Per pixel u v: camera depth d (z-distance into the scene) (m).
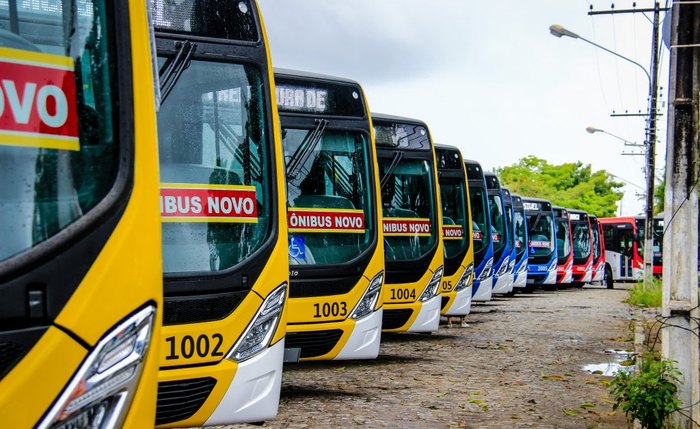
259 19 7.23
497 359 13.33
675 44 7.53
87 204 3.48
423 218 13.88
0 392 3.10
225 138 6.83
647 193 30.59
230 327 6.37
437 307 13.76
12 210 3.37
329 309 10.02
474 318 21.47
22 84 3.54
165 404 6.08
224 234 6.56
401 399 9.72
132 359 3.43
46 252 3.28
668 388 7.22
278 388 6.66
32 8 3.70
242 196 6.73
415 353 13.96
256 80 7.09
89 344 3.30
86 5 3.79
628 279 47.59
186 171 6.57
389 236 13.49
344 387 10.52
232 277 6.44
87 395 3.28
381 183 13.72
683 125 7.50
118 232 3.48
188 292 6.24
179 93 6.73
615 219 47.75
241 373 6.39
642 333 16.86
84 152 3.58
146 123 3.77
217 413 6.30
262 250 6.66
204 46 6.90
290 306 9.80
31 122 3.51
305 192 10.20
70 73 3.66
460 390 10.41
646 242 30.34
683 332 7.44
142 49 3.87
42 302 3.24
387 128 14.13
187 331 6.18
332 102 10.66
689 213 7.49
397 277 13.36
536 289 39.81
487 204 21.27
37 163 3.47
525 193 78.75
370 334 10.33
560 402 9.73
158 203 3.72
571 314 22.98
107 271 3.39
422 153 14.22
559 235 39.22
